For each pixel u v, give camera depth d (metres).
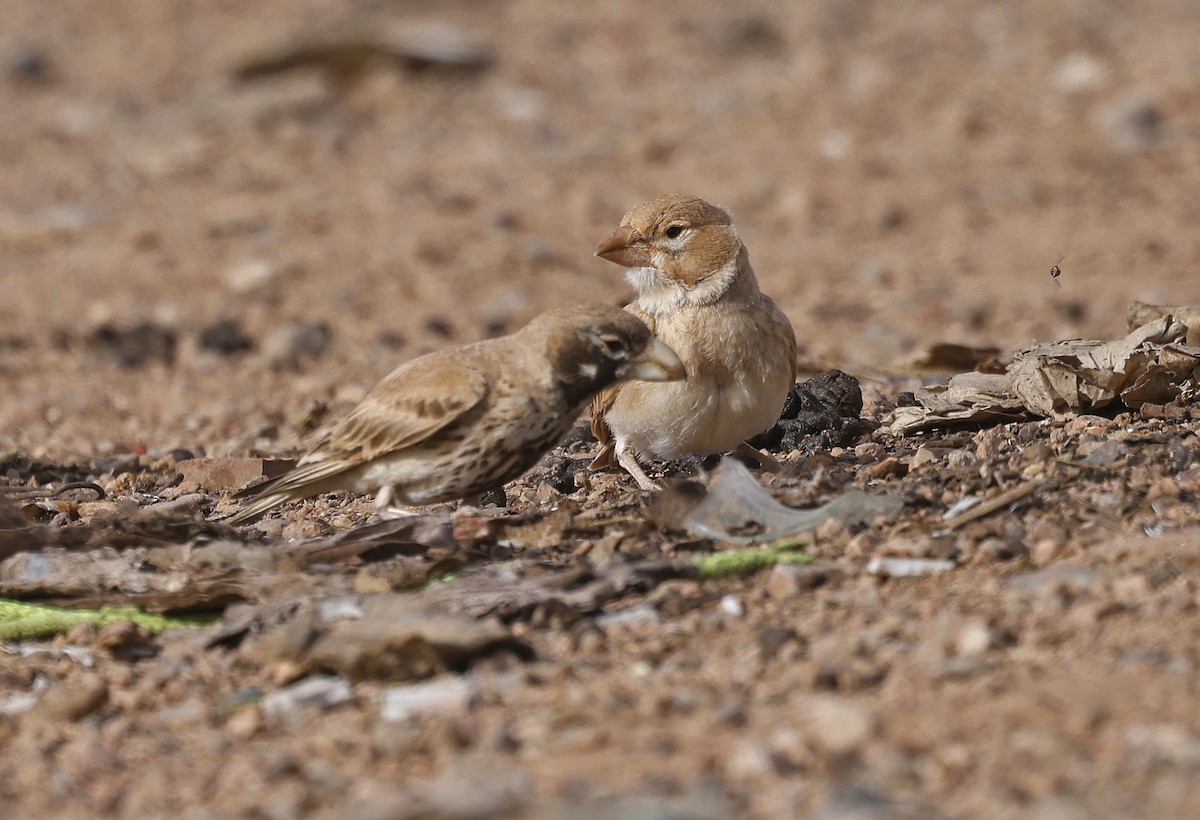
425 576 10.06
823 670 8.12
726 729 7.67
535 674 8.53
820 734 7.43
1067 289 24.30
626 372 10.88
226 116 36.84
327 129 35.91
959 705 7.70
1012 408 12.75
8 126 37.78
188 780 7.75
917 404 13.54
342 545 10.52
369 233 28.81
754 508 10.66
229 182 32.75
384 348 22.53
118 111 38.50
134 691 8.91
